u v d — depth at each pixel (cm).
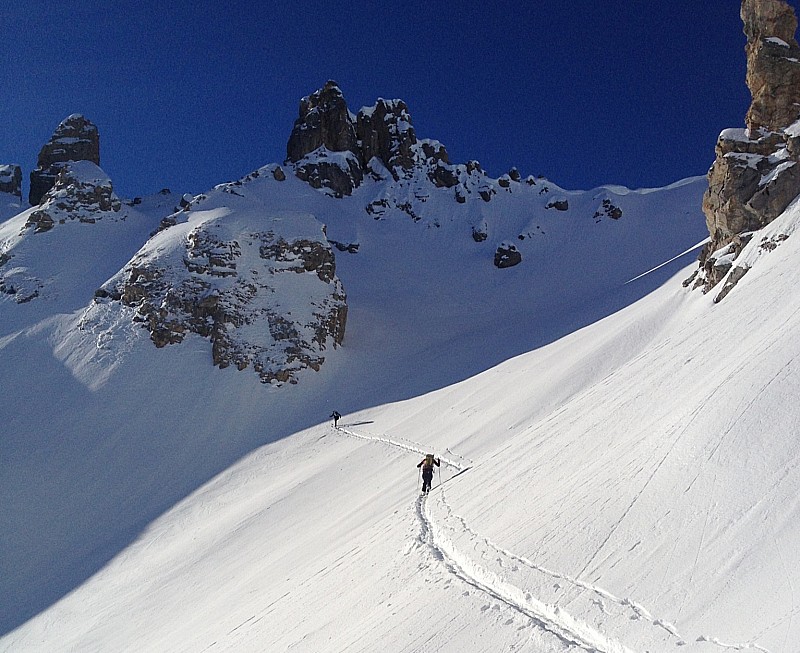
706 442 1053
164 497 4672
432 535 1430
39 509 4650
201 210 8481
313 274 7475
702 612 728
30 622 3275
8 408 5869
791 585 694
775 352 1210
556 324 6681
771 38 3884
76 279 8181
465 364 6078
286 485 3953
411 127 15125
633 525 976
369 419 5056
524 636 822
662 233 12781
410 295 10031
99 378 6197
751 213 3734
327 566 1717
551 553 1019
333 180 13788
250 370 6278
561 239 12925
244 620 1656
